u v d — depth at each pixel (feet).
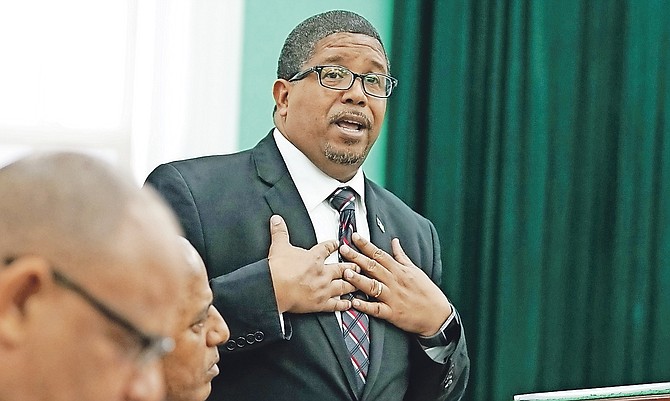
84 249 4.17
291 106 12.63
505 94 18.71
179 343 8.67
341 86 12.41
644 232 19.10
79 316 4.17
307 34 12.73
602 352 19.27
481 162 18.84
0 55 17.72
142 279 4.24
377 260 12.30
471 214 18.89
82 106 17.99
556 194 19.06
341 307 11.84
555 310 19.07
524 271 18.78
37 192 4.23
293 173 12.59
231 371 11.67
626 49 19.15
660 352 19.17
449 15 18.51
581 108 19.17
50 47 17.87
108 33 18.04
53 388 4.19
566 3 18.94
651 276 19.22
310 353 11.65
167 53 17.95
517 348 18.78
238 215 12.04
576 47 19.02
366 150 12.66
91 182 4.29
